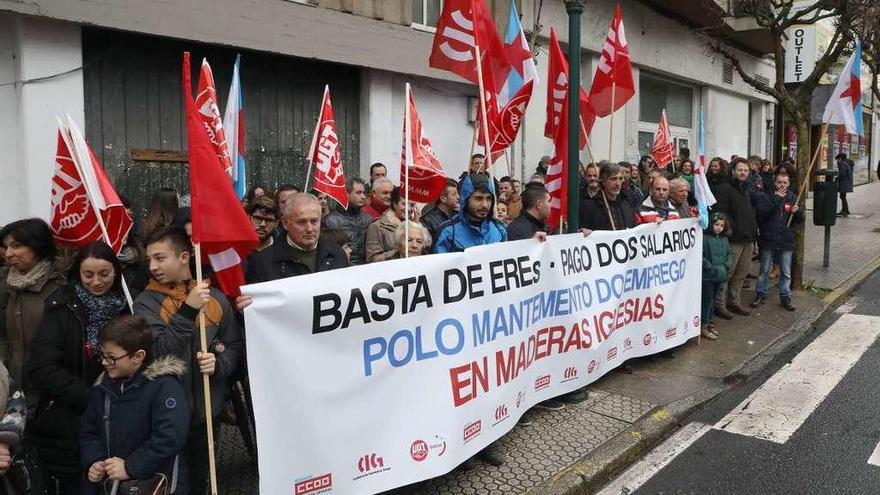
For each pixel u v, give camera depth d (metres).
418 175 5.25
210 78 4.78
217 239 3.14
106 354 2.87
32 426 3.29
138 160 7.20
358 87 9.53
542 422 5.03
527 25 11.77
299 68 8.73
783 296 8.84
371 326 3.58
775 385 6.14
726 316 8.31
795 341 7.55
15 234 3.42
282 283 3.23
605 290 5.70
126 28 6.64
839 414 5.40
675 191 7.49
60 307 3.27
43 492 3.11
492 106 5.41
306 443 3.32
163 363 2.97
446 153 10.88
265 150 8.45
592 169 7.16
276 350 3.21
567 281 5.20
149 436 2.93
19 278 3.48
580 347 5.39
